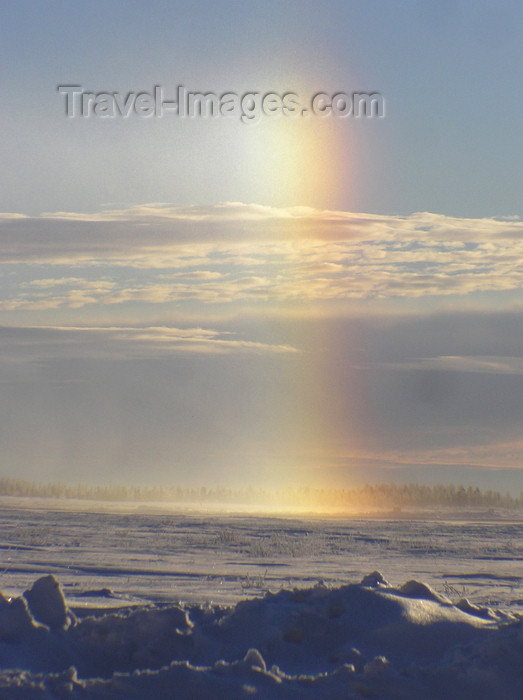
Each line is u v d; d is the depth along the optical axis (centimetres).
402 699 1069
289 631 1302
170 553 3959
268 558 3812
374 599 1370
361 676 1098
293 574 3045
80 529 5956
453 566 3575
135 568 3064
